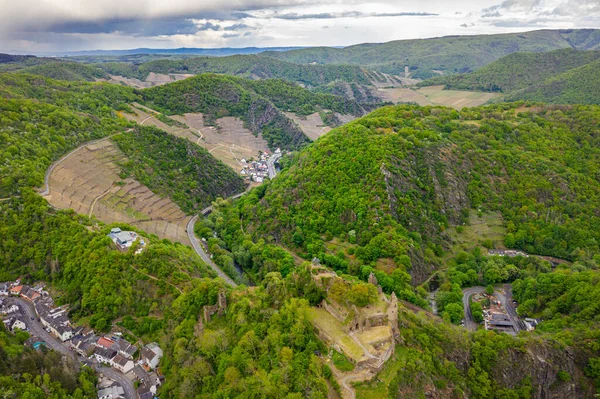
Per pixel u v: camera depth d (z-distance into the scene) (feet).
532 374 430.20
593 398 431.84
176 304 473.26
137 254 537.24
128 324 481.87
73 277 533.55
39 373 386.73
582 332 465.06
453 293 558.97
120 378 422.82
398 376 343.87
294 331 369.09
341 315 391.45
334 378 331.98
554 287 550.36
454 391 383.04
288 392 325.21
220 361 384.47
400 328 401.49
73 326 485.56
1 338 429.38
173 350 428.97
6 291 544.21
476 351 429.79
